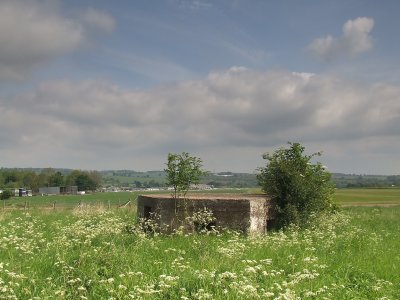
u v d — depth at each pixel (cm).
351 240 1550
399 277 1074
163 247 1309
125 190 11288
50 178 11088
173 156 1777
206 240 1353
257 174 2098
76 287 831
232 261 1056
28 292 788
